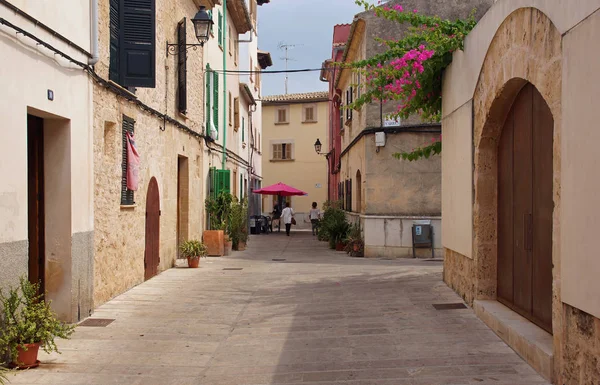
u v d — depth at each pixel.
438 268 12.23
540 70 4.84
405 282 10.05
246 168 26.84
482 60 6.79
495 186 7.11
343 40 26.97
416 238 15.08
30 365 5.31
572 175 4.12
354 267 13.01
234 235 18.52
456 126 8.26
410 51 8.95
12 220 5.33
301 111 41.03
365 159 15.67
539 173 5.57
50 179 6.79
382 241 15.51
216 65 18.06
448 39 8.29
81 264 7.18
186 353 5.84
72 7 6.84
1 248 5.12
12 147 5.36
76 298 7.05
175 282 10.56
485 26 6.66
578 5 4.00
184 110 13.06
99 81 7.77
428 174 15.28
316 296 9.06
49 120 6.75
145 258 10.59
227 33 20.23
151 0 8.73
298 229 37.53
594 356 3.85
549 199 5.30
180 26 12.83
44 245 6.81
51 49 6.14
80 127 7.09
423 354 5.53
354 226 18.41
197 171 15.58
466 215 7.66
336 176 28.47
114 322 7.20
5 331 5.16
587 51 3.87
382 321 7.02
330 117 32.59
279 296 9.17
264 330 6.83
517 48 5.47
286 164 41.25
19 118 5.50
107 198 8.30
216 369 5.29
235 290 9.77
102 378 5.02
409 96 9.54
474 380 4.70
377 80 9.73
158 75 11.19
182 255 13.07
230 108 21.17
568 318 4.28
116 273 8.88
